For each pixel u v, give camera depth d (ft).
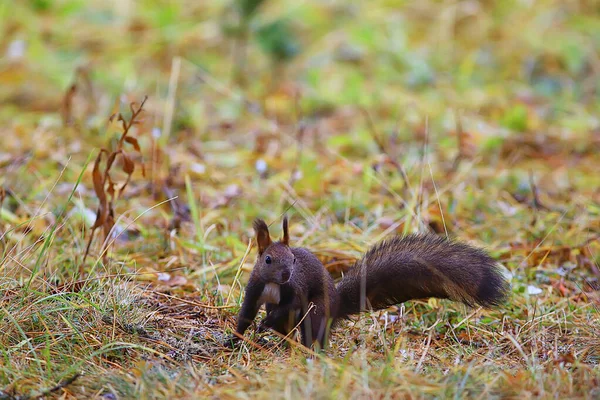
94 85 61.72
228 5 71.87
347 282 26.21
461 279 25.08
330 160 48.08
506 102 62.90
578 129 57.52
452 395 20.66
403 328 27.22
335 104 62.13
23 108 57.72
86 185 41.45
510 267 33.55
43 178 41.86
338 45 72.59
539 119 59.57
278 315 25.43
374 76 68.39
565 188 44.65
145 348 23.81
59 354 23.59
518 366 23.81
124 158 31.63
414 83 66.90
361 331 26.30
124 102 52.39
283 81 67.36
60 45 70.54
